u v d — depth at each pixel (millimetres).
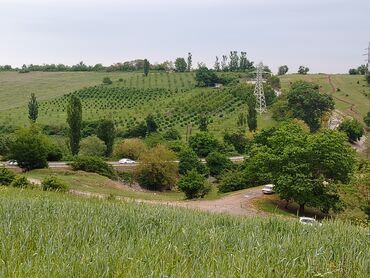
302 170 44812
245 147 90750
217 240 9328
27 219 11211
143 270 6535
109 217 12102
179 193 70875
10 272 6348
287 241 9203
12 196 19219
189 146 91125
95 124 116062
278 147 47656
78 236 9297
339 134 46219
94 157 69562
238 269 6711
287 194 45312
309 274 7172
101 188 57656
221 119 126312
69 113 76688
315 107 117688
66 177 59219
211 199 49312
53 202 16016
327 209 45938
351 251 8391
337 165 44438
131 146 86062
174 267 6977
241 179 60219
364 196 35125
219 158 77312
